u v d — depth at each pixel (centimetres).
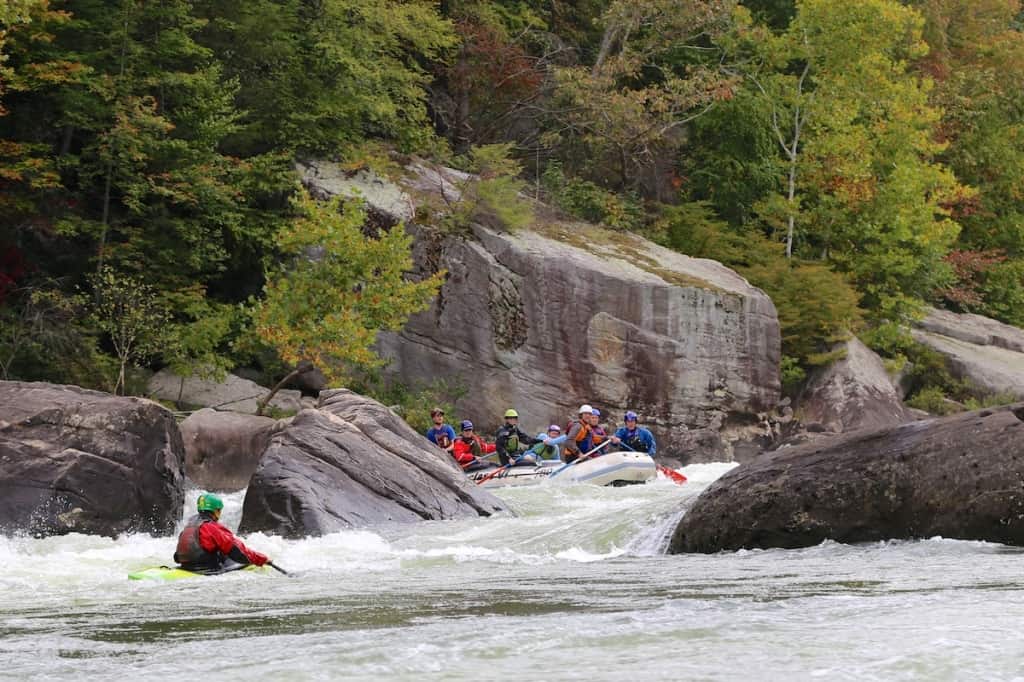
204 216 5631
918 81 9056
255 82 6219
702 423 6038
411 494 3291
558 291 5856
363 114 6656
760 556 2466
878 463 2533
